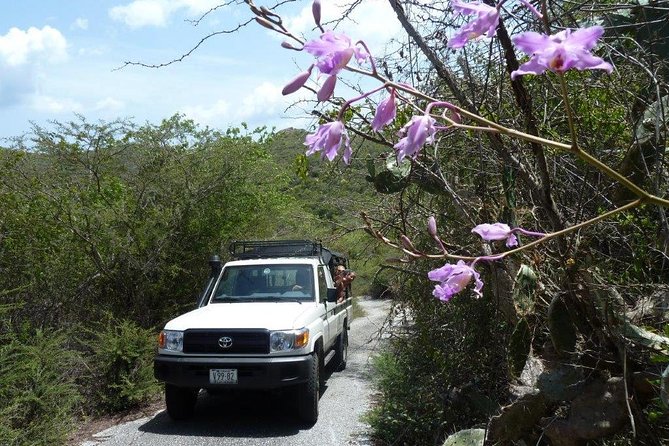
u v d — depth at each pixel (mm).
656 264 2975
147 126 11172
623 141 3209
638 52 2822
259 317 6918
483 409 4020
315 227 9344
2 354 6059
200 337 6715
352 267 11203
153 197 10875
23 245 9023
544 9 1386
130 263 9750
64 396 6691
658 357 2404
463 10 1301
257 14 1550
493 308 4141
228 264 8477
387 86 1335
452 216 3986
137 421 7172
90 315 9469
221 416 7242
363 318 13320
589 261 2709
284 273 8203
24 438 5656
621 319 2559
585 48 1067
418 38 2900
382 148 4383
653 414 2520
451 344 4594
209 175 11125
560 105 3422
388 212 4648
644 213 2973
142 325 9852
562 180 3305
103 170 10781
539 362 3129
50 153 10281
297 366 6594
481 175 3662
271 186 12094
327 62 1274
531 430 2990
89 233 9523
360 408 7090
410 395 5277
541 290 2926
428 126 1268
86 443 6387
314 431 6398
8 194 9086
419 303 4848
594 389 2697
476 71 3475
